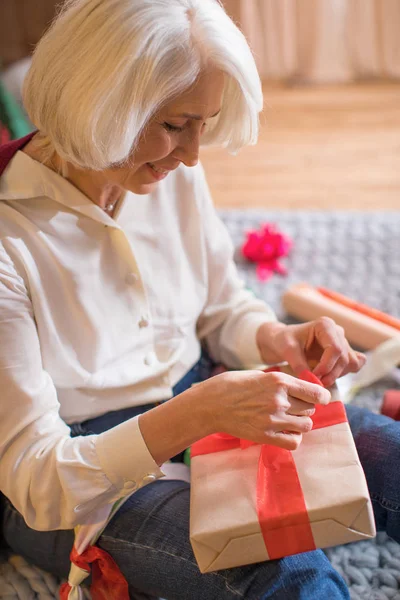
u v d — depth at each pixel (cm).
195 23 90
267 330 129
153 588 110
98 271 112
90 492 100
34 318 107
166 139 96
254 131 105
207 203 130
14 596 127
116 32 87
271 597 96
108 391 116
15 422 102
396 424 116
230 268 138
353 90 326
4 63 320
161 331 123
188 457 124
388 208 254
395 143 290
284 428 94
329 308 174
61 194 106
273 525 92
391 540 133
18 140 109
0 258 102
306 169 279
